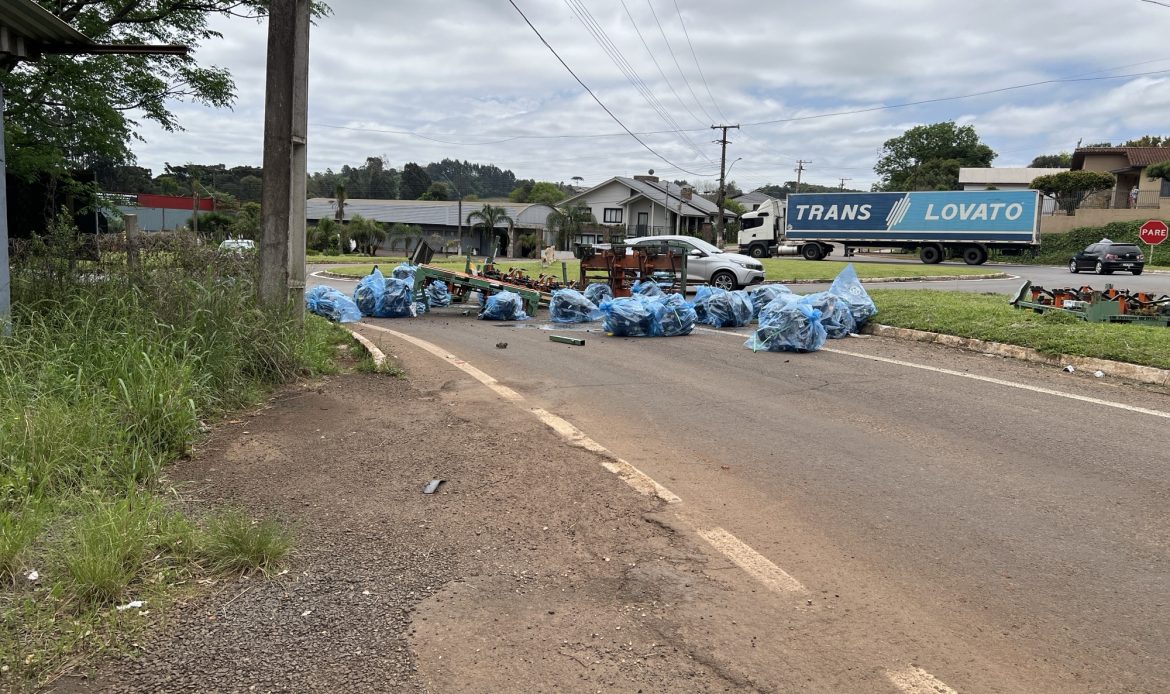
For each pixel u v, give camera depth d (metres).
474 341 11.42
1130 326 10.51
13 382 5.21
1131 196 46.91
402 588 3.49
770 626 3.24
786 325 10.43
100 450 4.59
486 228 63.81
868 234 40.59
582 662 2.95
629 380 8.38
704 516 4.43
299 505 4.41
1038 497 4.77
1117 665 2.97
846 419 6.68
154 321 6.48
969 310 12.39
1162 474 5.19
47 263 7.59
